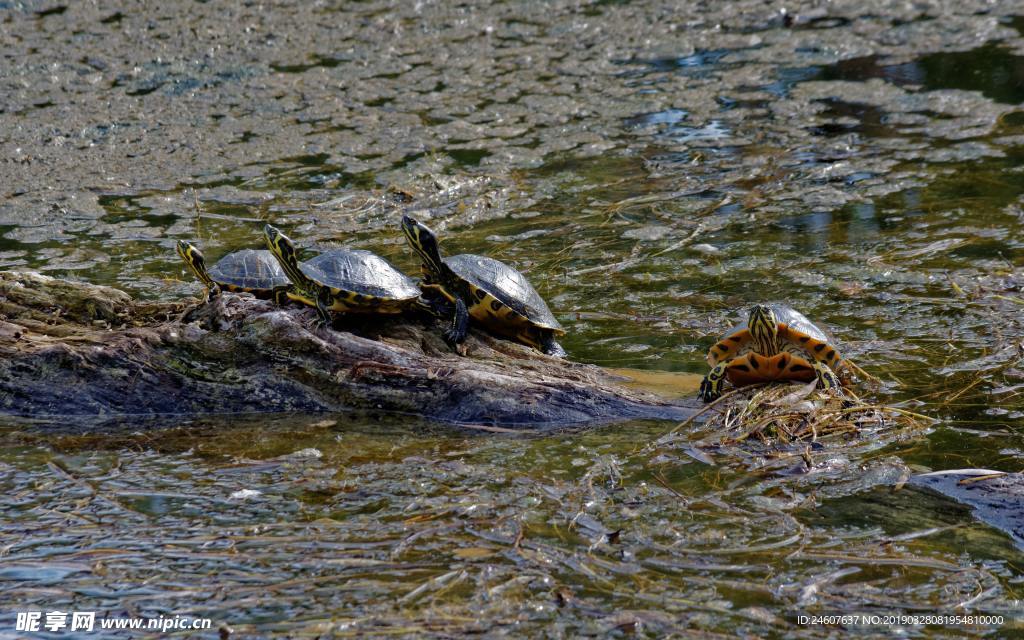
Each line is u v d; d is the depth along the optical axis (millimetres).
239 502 17141
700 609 13711
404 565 14867
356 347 21609
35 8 55625
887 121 41250
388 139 41344
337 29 53875
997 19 52094
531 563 14867
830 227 32406
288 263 21922
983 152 37438
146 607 13969
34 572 14930
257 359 21750
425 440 19953
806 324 21250
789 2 56344
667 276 29609
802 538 15562
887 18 53406
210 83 47000
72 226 33625
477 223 34188
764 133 40969
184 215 34625
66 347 21969
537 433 20297
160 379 21828
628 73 48125
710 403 21016
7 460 19203
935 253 29750
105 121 42844
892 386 21719
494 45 51906
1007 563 14781
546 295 28656
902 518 16156
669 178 37312
